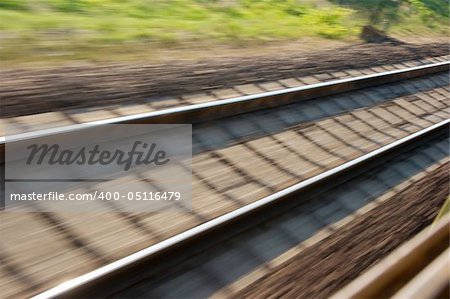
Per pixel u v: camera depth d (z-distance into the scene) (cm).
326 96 1788
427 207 1236
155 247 800
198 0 2939
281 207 1058
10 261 734
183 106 1370
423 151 1609
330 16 3662
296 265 903
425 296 357
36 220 829
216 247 890
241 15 2956
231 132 1318
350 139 1532
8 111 1084
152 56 1739
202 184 1070
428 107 2138
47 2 2042
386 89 2133
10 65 1340
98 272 718
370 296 387
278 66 1995
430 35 4312
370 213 1149
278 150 1320
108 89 1331
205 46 2078
